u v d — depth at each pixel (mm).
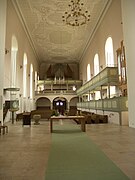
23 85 20078
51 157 4582
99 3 15820
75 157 4578
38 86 35062
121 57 12594
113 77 13578
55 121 15227
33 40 24031
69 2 15828
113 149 5324
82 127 9188
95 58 21172
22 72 18750
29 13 17391
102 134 8055
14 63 16328
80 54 30984
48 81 34438
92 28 20641
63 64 37031
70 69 36781
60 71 36500
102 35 17891
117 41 13680
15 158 4508
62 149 5426
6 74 13133
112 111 12820
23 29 19250
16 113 15680
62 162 4176
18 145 5980
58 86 36625
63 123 13461
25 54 20516
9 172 3564
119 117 11508
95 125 11578
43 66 36812
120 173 3477
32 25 19875
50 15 17891
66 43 25516
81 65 32938
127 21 10453
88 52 25609
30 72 24453
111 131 8836
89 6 16281
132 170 3629
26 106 21266
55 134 8258
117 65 13586
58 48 27672
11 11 14359
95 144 6035
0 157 4598
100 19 17969
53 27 20484
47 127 10938
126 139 6805
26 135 8008
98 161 4227
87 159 4391
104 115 13680
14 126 11430
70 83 34312
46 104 34688
